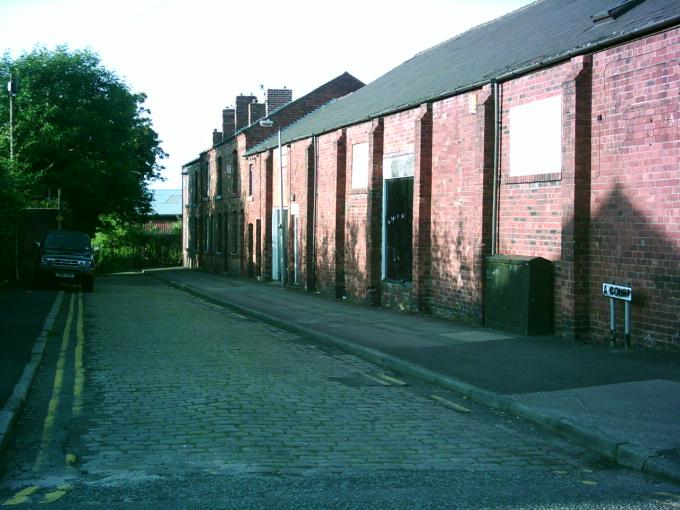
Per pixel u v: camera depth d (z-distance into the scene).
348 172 21.41
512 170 13.17
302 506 4.61
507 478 5.32
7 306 17.48
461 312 14.90
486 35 19.72
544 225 12.27
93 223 39.56
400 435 6.54
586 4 15.26
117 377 9.04
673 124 9.62
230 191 40.12
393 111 17.89
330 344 12.45
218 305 20.72
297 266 26.92
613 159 10.75
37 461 5.62
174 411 7.25
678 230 9.59
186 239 57.25
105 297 22.53
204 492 4.88
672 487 5.14
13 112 32.53
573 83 11.18
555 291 12.03
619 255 10.67
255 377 9.16
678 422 6.60
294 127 31.75
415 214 16.58
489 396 7.84
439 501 4.74
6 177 20.88
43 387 8.44
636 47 10.24
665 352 9.86
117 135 36.88
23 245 27.89
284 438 6.34
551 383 8.45
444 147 15.62
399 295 18.00
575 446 6.26
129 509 4.54
